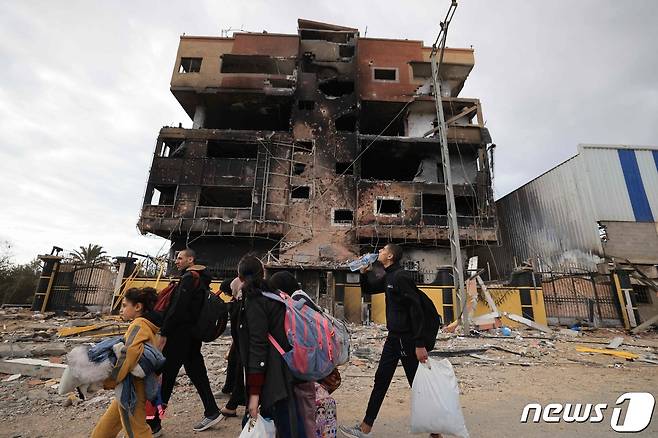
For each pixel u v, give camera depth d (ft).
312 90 89.40
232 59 90.94
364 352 27.32
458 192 81.87
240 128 102.06
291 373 7.56
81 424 12.10
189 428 11.98
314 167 82.89
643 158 71.31
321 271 59.82
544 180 78.95
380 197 80.33
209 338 12.02
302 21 97.09
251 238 79.36
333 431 8.43
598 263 63.21
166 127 83.05
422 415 9.92
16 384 16.97
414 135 91.81
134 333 8.78
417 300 10.86
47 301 51.06
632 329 49.85
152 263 58.90
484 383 19.12
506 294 52.26
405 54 96.58
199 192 78.89
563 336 42.19
